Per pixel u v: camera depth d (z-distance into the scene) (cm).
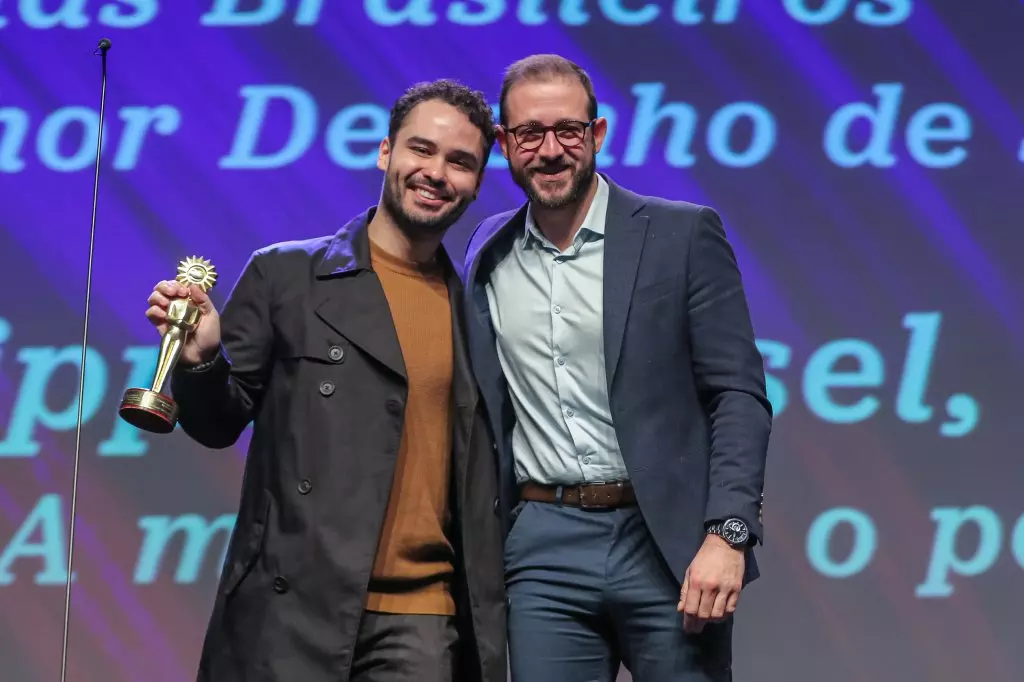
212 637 376
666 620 382
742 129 639
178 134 638
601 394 390
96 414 623
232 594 375
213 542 620
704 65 642
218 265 632
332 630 363
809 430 626
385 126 640
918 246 634
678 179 636
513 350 398
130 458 622
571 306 394
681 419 388
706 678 382
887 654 615
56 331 627
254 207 635
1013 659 614
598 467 387
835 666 614
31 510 616
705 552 369
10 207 633
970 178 638
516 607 389
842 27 644
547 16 643
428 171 389
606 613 388
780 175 637
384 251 398
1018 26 645
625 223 397
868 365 629
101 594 614
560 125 391
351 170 638
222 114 639
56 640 611
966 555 619
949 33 644
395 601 377
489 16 643
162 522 620
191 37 643
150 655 612
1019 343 629
